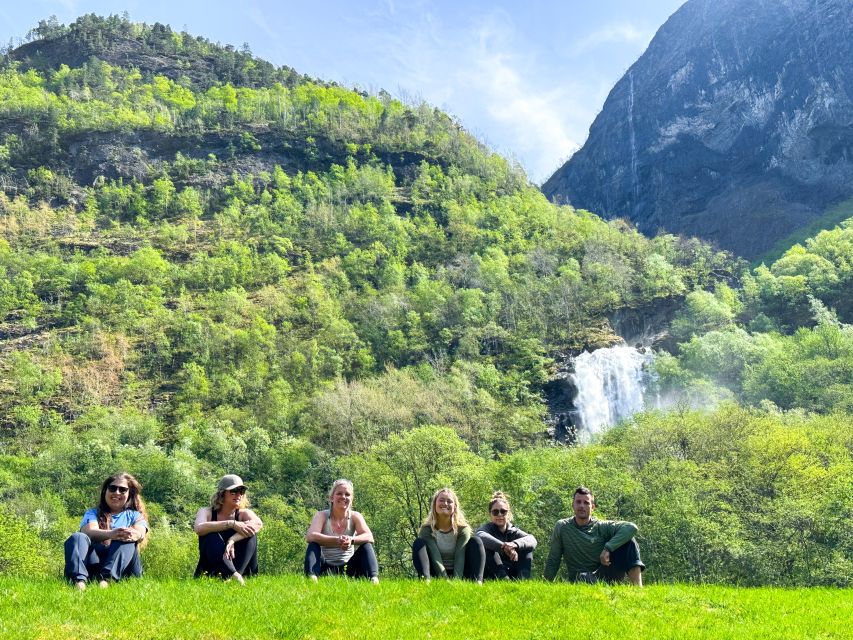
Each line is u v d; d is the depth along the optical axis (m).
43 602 10.24
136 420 108.75
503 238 178.50
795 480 49.06
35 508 78.19
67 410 115.44
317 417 107.81
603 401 118.00
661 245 176.00
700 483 48.00
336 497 14.21
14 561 48.69
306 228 184.38
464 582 12.72
